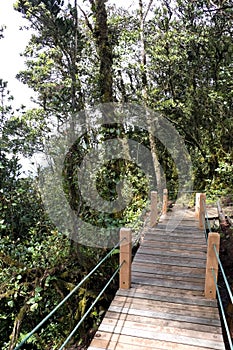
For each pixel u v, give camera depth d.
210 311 3.08
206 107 8.23
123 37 7.66
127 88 8.73
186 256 4.46
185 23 7.85
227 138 8.55
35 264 4.13
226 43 7.80
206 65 8.41
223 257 5.12
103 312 3.98
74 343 3.89
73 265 4.23
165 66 8.27
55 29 3.97
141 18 8.33
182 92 9.02
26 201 5.14
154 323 2.90
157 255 4.50
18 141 5.48
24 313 3.86
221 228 5.93
